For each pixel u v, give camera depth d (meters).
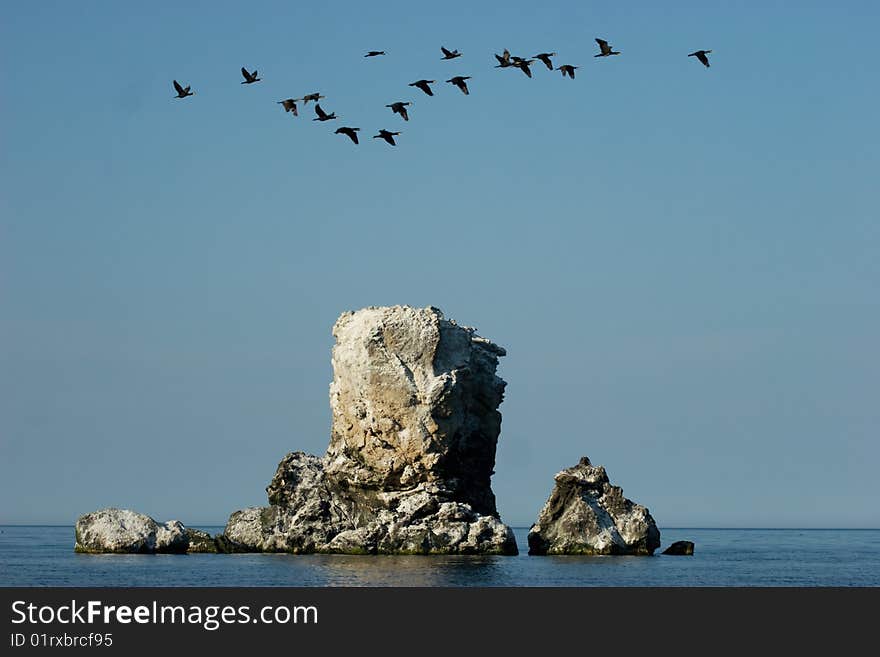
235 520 172.75
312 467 171.75
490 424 167.38
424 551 157.88
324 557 158.62
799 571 159.38
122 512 173.25
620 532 162.50
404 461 160.62
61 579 135.00
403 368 160.88
